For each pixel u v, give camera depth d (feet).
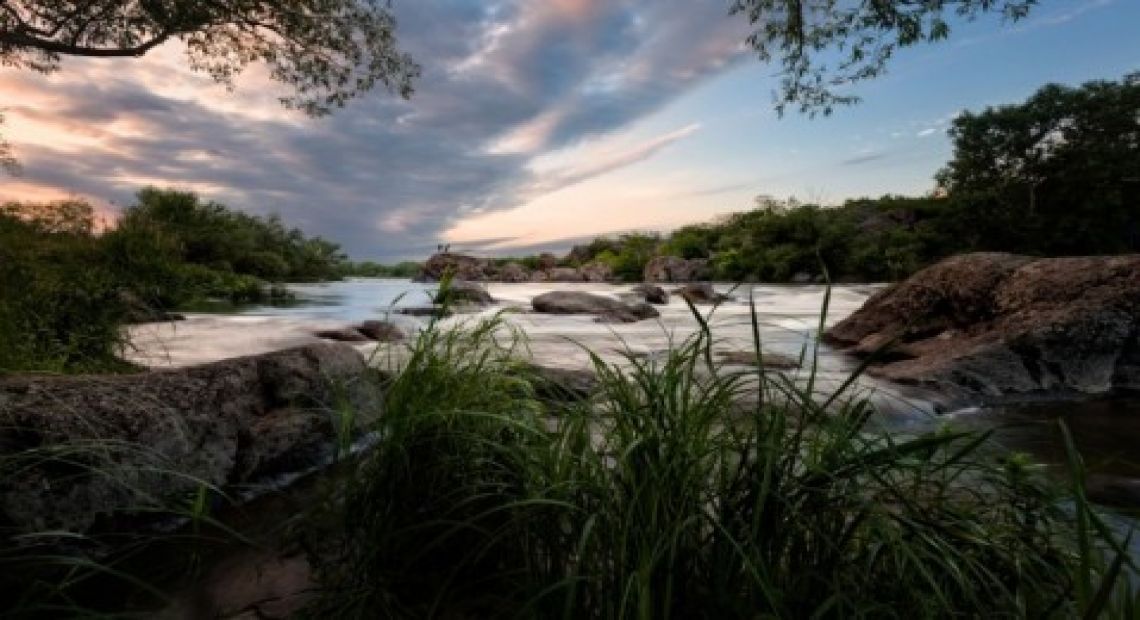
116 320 17.51
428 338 6.63
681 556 4.47
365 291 87.51
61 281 16.92
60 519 6.66
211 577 6.28
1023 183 123.13
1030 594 4.14
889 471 4.56
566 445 5.31
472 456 6.02
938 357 19.44
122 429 7.54
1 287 14.94
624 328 36.94
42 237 27.86
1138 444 12.23
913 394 16.43
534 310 49.32
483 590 5.58
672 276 120.26
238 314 44.96
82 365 14.82
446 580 5.48
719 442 4.82
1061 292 19.70
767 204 146.61
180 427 8.28
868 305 27.81
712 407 4.91
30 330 14.19
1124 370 18.01
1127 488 9.01
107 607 5.76
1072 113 119.03
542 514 5.12
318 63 27.81
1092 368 17.89
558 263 171.94
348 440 6.40
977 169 131.34
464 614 5.23
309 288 98.22
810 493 4.42
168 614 5.61
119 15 22.62
